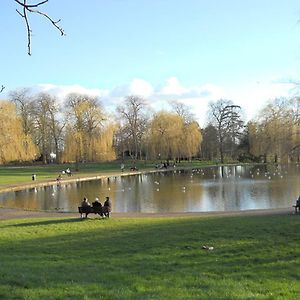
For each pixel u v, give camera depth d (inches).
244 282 406.6
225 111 4156.0
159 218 975.0
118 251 593.9
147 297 331.9
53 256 562.9
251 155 3954.2
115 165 3558.1
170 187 1991.9
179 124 3533.5
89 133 2930.6
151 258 543.8
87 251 597.9
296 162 3398.1
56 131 3545.8
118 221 916.6
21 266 471.5
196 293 351.3
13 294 341.1
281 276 444.1
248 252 572.4
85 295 337.1
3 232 784.3
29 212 1165.1
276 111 2984.7
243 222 819.4
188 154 3545.8
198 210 1317.7
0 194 1771.7
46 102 3526.1
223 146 4163.4
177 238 673.0
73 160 3011.8
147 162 3826.3
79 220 950.4
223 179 2373.3
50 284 380.5
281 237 660.7
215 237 673.6
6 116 2450.8
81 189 1956.2
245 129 4188.0
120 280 405.7
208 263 513.7
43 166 3400.6
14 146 2439.7
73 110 2933.1
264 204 1411.2
